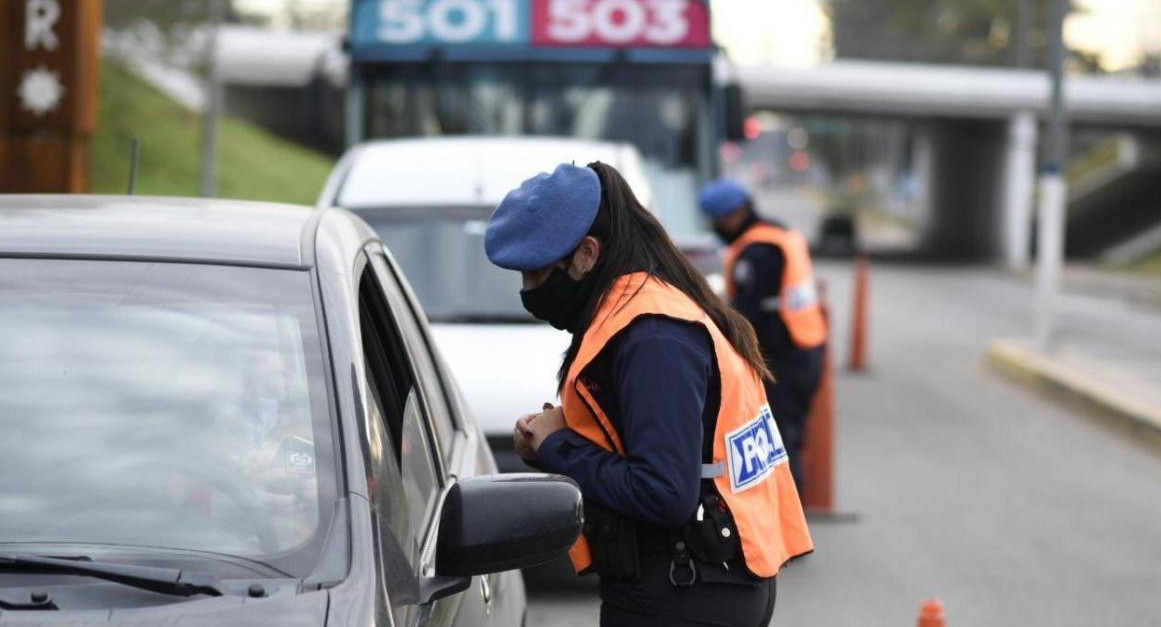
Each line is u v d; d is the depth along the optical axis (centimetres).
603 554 877
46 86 2314
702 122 3200
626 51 3203
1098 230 13975
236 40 9875
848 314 6400
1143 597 1916
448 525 747
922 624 1372
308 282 815
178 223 859
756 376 898
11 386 755
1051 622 1797
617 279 865
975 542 2197
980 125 13262
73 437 738
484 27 3222
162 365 766
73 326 779
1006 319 6328
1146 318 6544
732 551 866
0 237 820
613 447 869
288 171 8525
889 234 18325
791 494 910
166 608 640
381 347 877
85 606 640
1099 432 3222
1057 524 2333
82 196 934
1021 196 12412
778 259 2061
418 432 896
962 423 3312
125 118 7500
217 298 796
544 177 869
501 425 1739
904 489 2570
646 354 839
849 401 3638
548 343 1862
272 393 755
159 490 717
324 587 664
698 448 840
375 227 2034
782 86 11681
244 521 702
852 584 1952
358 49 3231
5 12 2306
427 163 2167
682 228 3175
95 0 2395
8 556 667
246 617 634
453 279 1978
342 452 732
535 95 3212
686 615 874
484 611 873
